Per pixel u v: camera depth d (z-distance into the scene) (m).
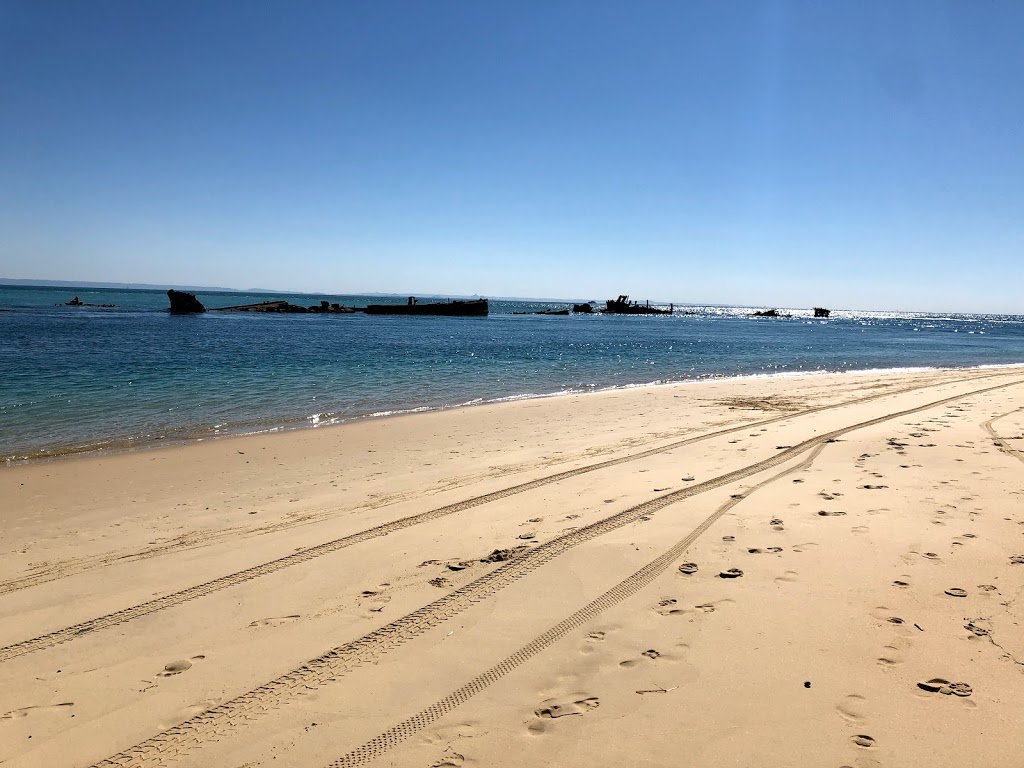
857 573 4.64
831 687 3.33
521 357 30.17
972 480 6.91
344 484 8.25
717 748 2.92
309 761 2.96
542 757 2.92
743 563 4.93
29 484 8.44
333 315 86.62
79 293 182.62
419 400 16.31
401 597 4.66
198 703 3.47
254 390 17.19
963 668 3.43
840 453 8.52
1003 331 92.38
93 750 3.11
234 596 4.79
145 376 19.09
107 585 5.07
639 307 131.88
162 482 8.53
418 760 2.94
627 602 4.41
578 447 10.06
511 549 5.48
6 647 4.14
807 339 54.22
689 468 8.09
